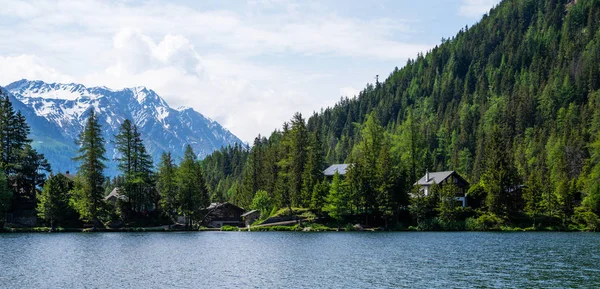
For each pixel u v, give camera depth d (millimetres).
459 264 49406
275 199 125375
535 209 112188
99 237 87750
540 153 166125
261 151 156500
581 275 42500
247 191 149750
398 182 111500
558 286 37719
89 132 105812
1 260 52906
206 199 132375
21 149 108500
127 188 112125
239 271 45750
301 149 127188
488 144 131250
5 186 96625
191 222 119312
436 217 113375
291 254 59406
